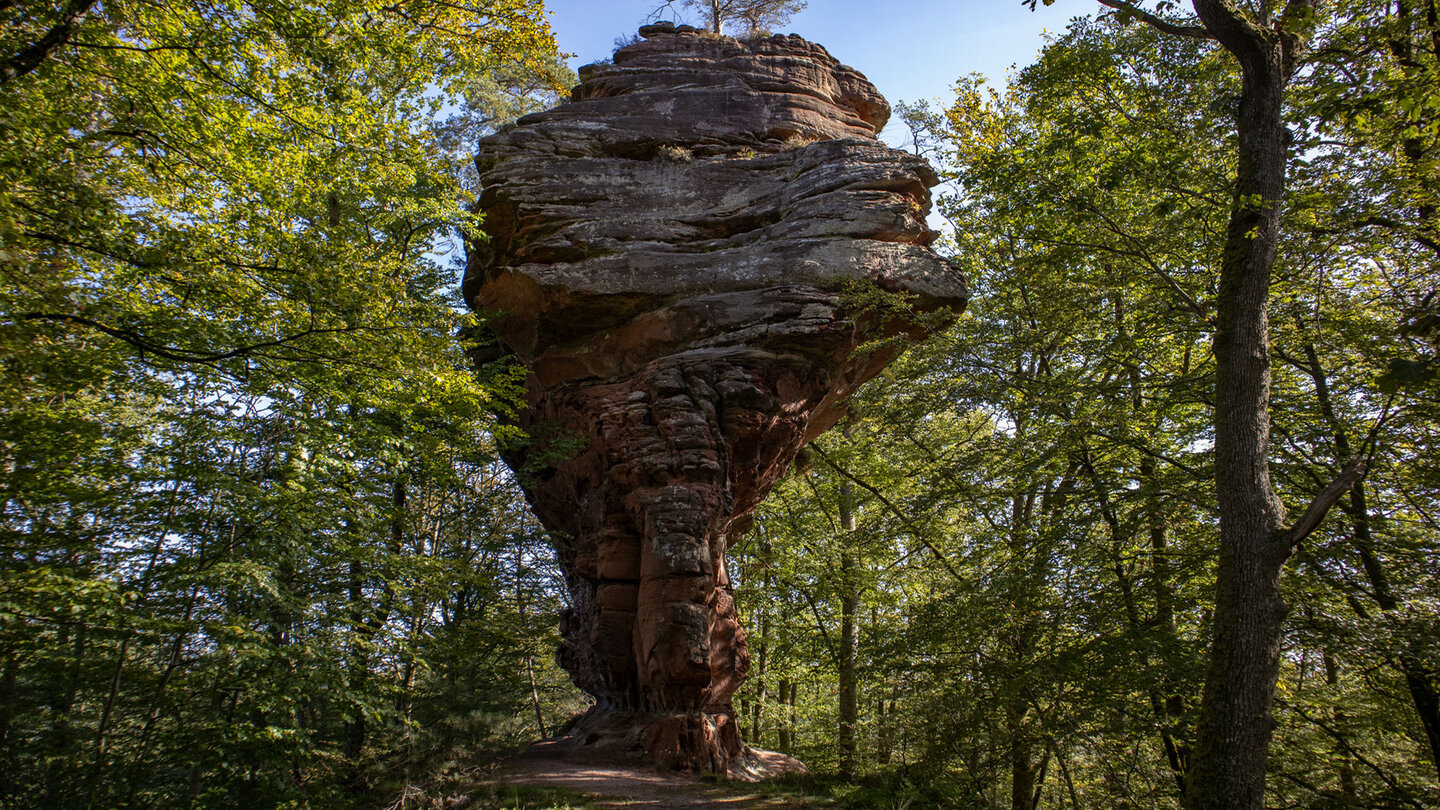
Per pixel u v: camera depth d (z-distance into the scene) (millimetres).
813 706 28516
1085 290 15445
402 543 17312
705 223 19891
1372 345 12688
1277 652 8984
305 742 11703
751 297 18516
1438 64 10773
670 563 17250
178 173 10961
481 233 16609
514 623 18141
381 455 14000
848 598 23562
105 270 10734
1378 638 10930
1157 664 12219
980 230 20719
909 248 18875
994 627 13977
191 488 11367
